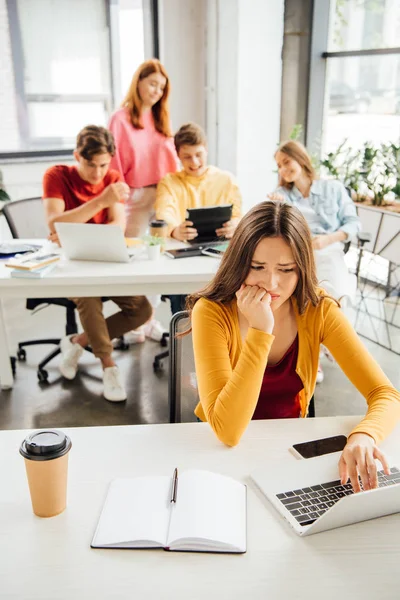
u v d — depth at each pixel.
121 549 0.94
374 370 1.38
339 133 4.46
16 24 4.15
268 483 1.10
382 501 0.97
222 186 3.24
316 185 3.15
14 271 2.38
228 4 4.15
